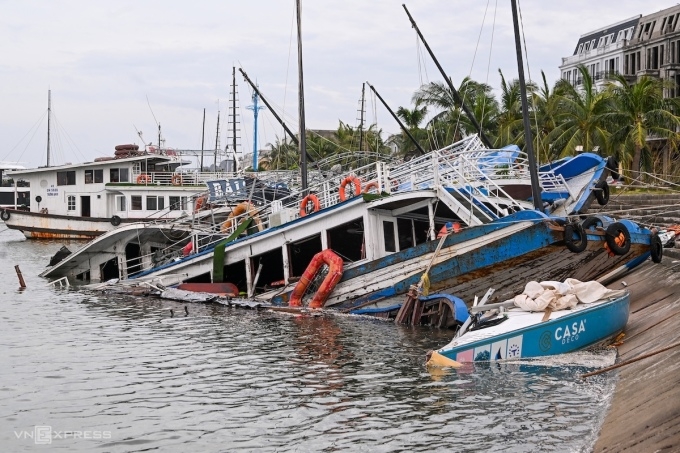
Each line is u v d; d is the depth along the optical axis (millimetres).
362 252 26250
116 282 33844
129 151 66438
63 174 65375
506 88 61594
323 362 18391
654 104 50000
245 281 31828
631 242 22906
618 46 80625
